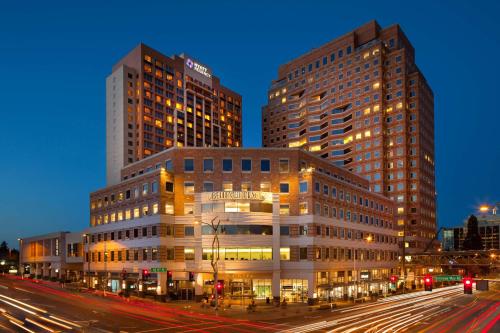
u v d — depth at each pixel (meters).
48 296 76.94
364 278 91.50
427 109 159.50
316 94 167.75
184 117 178.38
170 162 79.06
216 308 57.19
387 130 149.88
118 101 162.00
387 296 90.12
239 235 72.19
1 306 63.19
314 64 170.38
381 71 151.25
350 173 103.00
